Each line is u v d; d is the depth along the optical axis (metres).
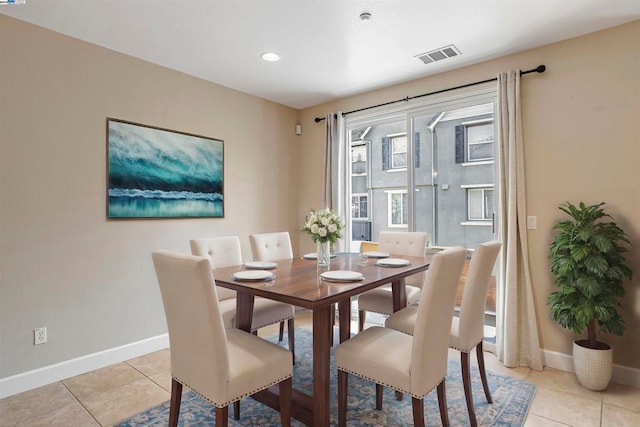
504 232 2.93
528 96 2.90
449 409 2.16
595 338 2.54
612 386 2.46
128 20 2.43
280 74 3.43
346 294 1.78
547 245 2.81
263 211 4.14
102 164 2.81
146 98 3.09
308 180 4.52
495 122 3.14
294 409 1.96
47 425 2.01
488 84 3.12
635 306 2.47
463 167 3.41
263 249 3.17
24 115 2.43
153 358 2.96
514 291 2.83
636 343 2.46
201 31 2.59
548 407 2.19
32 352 2.46
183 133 3.35
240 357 1.68
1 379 2.33
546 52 2.83
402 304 2.66
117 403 2.24
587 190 2.65
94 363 2.74
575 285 2.40
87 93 2.73
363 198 4.32
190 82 3.42
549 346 2.81
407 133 3.69
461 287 3.45
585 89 2.66
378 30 2.60
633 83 2.48
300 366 2.79
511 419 2.05
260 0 2.21
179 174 3.31
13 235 2.39
